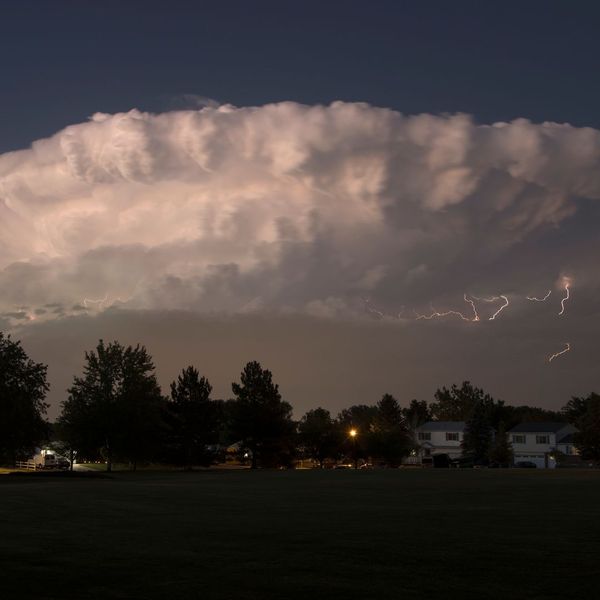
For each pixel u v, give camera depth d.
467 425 139.88
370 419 167.62
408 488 42.00
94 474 65.38
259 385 99.31
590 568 13.89
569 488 41.50
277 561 14.65
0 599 11.31
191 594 11.70
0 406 69.12
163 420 95.06
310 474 67.75
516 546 16.75
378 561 14.67
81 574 13.27
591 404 104.31
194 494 36.56
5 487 44.12
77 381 90.88
